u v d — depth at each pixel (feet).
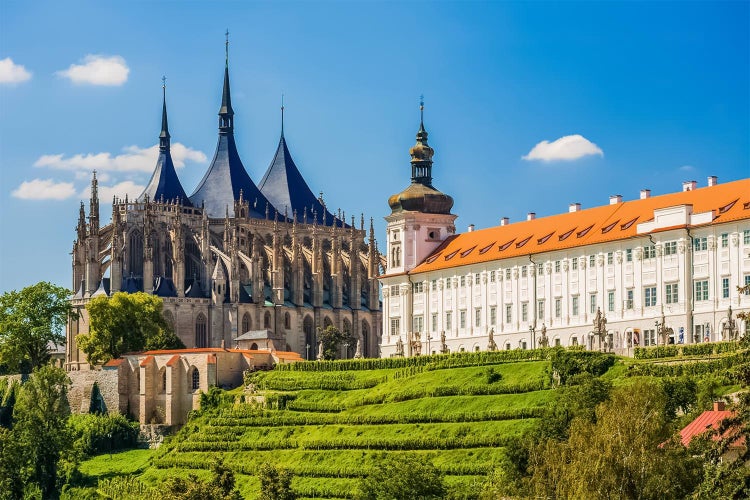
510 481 614.34
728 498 478.18
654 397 545.85
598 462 515.50
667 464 512.63
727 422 502.79
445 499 647.97
